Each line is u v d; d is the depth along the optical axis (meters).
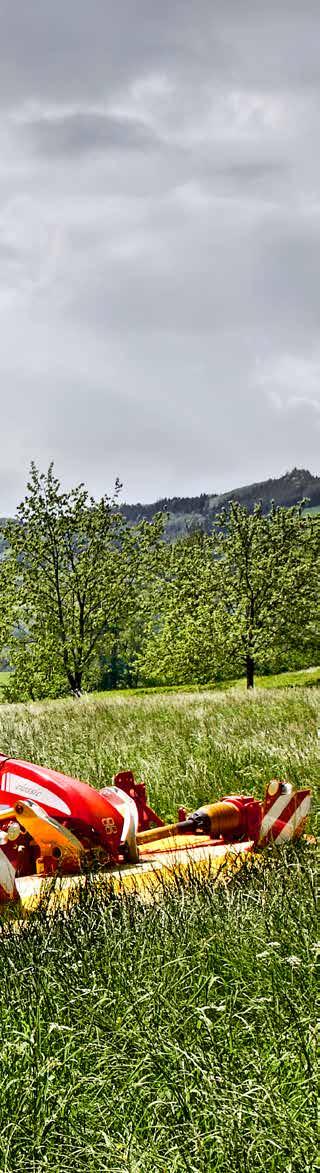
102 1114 3.75
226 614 47.72
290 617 46.59
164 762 12.55
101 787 11.62
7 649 48.00
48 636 47.12
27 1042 4.21
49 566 47.78
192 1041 4.14
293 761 11.60
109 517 48.97
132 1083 3.85
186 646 48.25
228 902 5.85
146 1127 3.65
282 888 6.10
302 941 5.12
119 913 5.66
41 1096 3.80
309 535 48.56
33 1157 3.59
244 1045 4.20
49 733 16.77
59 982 4.80
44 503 47.88
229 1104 3.68
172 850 7.39
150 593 50.03
